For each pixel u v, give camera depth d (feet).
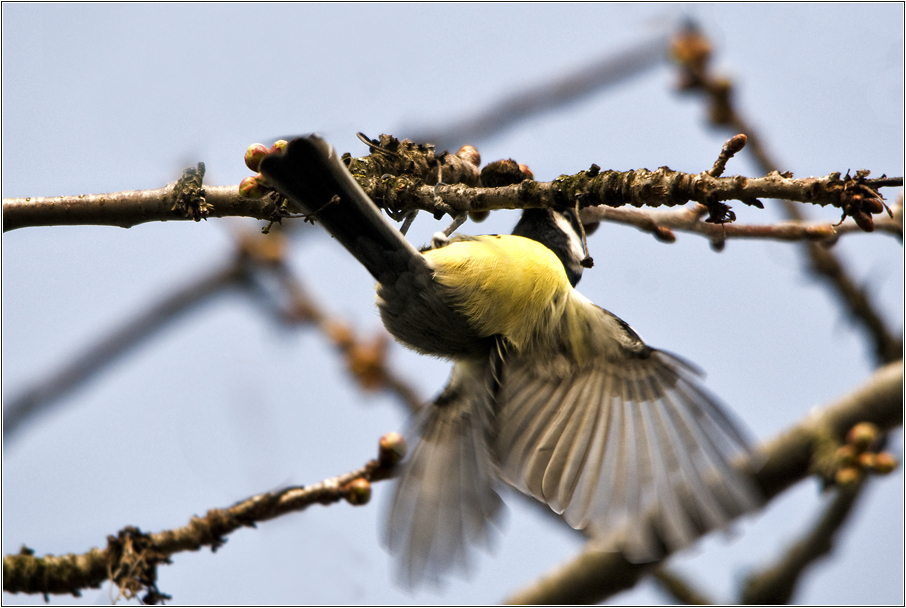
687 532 24.11
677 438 24.26
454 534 25.98
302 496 25.30
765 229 27.43
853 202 17.48
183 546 25.30
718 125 32.12
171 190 22.58
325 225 21.89
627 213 27.50
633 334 24.94
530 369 25.38
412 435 26.86
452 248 24.13
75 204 22.98
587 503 24.48
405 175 23.32
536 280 24.39
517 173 24.63
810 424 33.81
